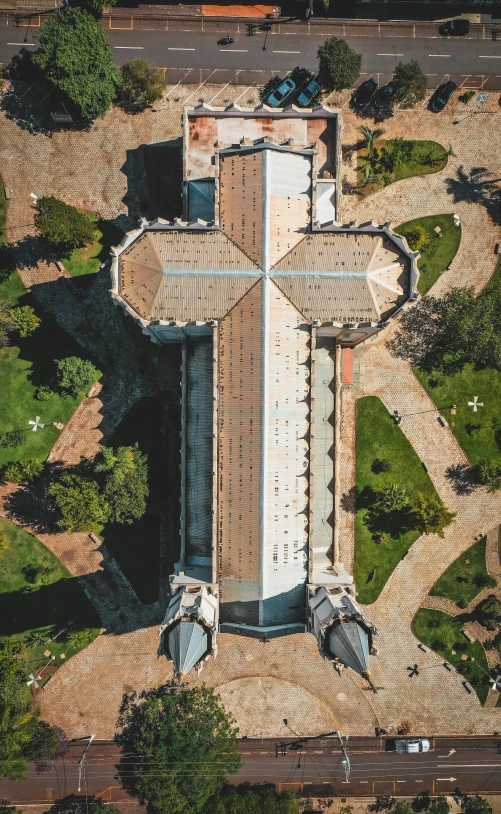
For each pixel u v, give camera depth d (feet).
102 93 271.28
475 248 299.38
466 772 303.07
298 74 296.30
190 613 191.72
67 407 298.15
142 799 301.43
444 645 301.63
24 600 298.97
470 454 300.61
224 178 221.05
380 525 299.38
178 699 287.28
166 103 296.92
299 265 215.10
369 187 297.74
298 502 220.64
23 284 298.56
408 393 299.38
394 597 301.43
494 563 302.25
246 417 216.95
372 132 291.38
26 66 297.74
